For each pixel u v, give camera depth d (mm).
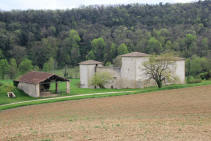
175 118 24578
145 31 135750
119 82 66062
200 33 123500
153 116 26359
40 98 48781
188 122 22406
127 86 64188
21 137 19484
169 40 119625
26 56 128375
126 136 18250
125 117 26578
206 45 105125
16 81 56938
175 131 19188
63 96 50250
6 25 146500
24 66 104938
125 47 116500
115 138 17844
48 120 27047
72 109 34656
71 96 48969
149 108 31969
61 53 138625
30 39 141750
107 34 141750
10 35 133750
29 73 58250
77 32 147000
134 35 133125
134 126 21469
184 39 112438
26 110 36094
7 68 98750
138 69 62156
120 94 47531
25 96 50500
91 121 25031
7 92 50000
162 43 120625
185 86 52531
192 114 26375
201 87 49812
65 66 126875
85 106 36594
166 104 34188
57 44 142750
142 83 61906
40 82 51844
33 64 128250
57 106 38125
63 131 20797
